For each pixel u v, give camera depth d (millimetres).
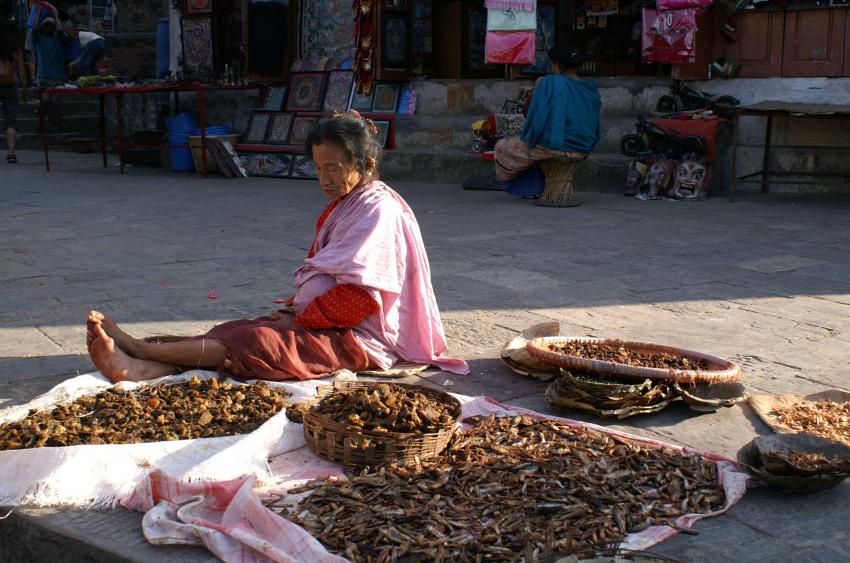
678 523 2689
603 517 2660
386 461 2977
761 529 2689
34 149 17797
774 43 10617
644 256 7008
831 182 10430
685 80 11070
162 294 5660
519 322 5102
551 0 13953
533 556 2428
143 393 3619
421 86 12844
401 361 4215
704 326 5031
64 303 5410
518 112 11695
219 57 14930
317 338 3898
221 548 2484
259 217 9008
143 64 19078
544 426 3354
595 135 9664
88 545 2580
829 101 10289
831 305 5512
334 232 3992
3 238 7738
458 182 11992
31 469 2848
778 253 7121
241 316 5145
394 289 4000
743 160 10891
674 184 10289
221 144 13047
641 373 3680
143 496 2750
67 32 18172
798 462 2945
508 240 7680
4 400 3750
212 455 2945
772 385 4055
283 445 3154
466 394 3912
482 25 14250
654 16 10852
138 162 14727
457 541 2500
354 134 3871
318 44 13602
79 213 9281
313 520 2623
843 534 2670
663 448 3186
